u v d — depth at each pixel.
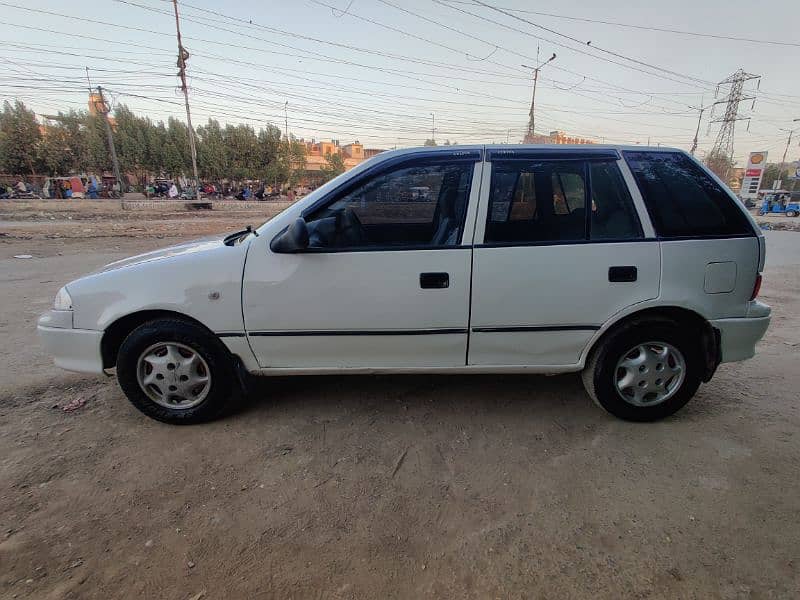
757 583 1.87
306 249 2.76
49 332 2.93
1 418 3.11
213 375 2.94
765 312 2.98
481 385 3.63
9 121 41.16
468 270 2.77
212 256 2.85
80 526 2.16
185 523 2.19
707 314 2.88
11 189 36.09
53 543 2.06
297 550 2.04
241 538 2.10
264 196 46.78
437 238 2.83
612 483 2.48
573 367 2.97
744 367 4.11
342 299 2.80
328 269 2.77
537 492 2.42
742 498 2.37
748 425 3.08
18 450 2.74
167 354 2.93
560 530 2.16
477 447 2.82
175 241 12.88
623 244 2.79
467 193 2.81
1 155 40.88
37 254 10.20
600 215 2.84
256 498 2.36
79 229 15.57
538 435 2.95
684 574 1.91
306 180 61.62
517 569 1.94
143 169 48.69
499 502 2.34
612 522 2.21
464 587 1.85
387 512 2.27
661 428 3.04
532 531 2.15
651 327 2.89
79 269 8.46
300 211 2.88
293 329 2.85
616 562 1.97
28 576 1.88
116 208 27.73
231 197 48.69
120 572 1.91
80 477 2.51
